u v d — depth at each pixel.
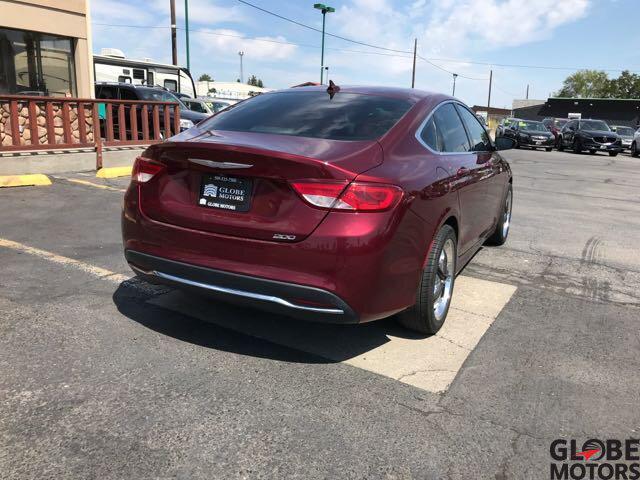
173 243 3.30
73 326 3.67
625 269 5.56
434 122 4.05
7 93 11.64
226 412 2.79
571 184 12.57
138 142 11.05
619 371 3.38
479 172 4.56
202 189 3.23
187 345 3.50
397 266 3.14
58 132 10.45
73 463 2.37
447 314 4.14
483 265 5.54
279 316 4.00
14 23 11.34
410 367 3.34
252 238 3.05
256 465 2.41
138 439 2.55
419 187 3.28
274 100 4.16
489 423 2.79
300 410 2.84
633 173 16.16
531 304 4.48
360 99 3.97
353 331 3.81
